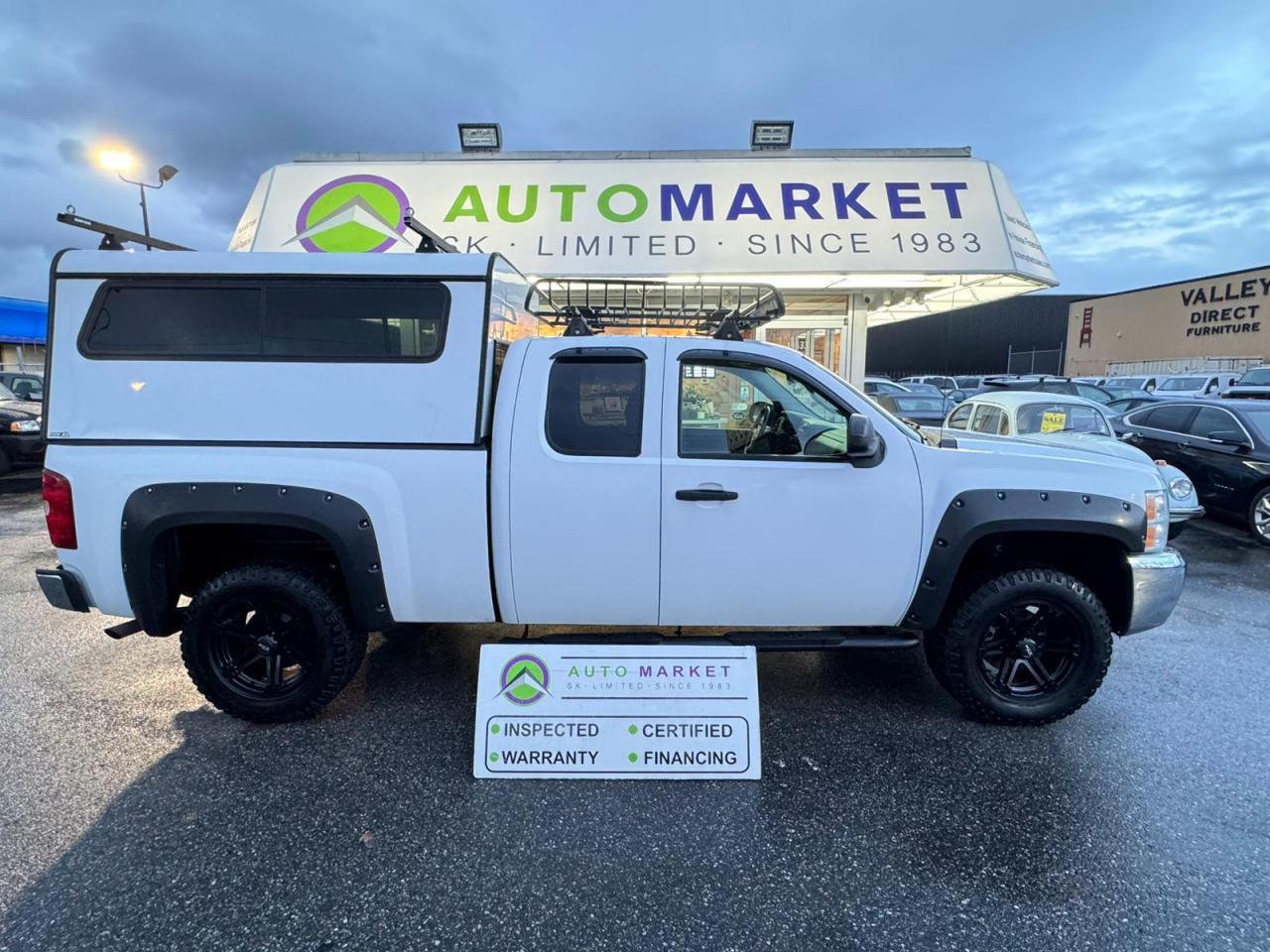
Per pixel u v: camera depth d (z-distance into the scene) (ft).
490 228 27.22
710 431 10.46
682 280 27.09
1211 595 18.30
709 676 10.06
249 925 7.16
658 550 10.23
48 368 10.19
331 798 9.29
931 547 10.41
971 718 11.38
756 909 7.40
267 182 28.55
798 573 10.41
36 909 7.32
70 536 10.23
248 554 11.65
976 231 26.94
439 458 10.06
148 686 12.57
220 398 10.11
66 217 9.81
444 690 12.37
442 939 7.00
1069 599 10.55
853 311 32.19
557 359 10.36
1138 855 8.20
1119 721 11.35
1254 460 24.43
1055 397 25.02
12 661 13.65
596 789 9.57
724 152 28.43
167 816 8.89
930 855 8.23
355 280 10.07
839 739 10.83
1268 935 7.02
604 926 7.18
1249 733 10.98
